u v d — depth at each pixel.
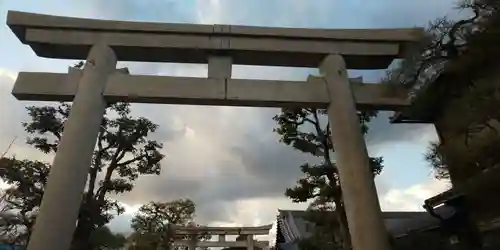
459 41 5.76
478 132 5.41
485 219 7.32
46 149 12.57
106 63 7.89
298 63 8.73
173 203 28.44
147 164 14.33
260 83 7.95
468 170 5.66
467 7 5.39
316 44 8.52
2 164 11.70
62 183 6.60
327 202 13.58
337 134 7.63
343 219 11.80
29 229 12.10
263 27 8.44
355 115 7.84
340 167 7.39
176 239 32.47
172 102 7.84
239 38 8.34
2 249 12.71
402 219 20.23
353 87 8.25
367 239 6.64
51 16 8.11
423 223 13.80
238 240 34.91
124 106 13.98
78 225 12.01
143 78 7.80
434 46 6.17
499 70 5.21
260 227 34.09
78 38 8.07
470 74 5.64
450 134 6.16
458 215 8.85
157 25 8.23
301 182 12.73
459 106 5.49
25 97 7.66
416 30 8.32
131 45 8.09
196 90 7.71
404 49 8.55
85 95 7.40
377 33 8.62
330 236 15.80
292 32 8.47
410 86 6.85
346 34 8.59
